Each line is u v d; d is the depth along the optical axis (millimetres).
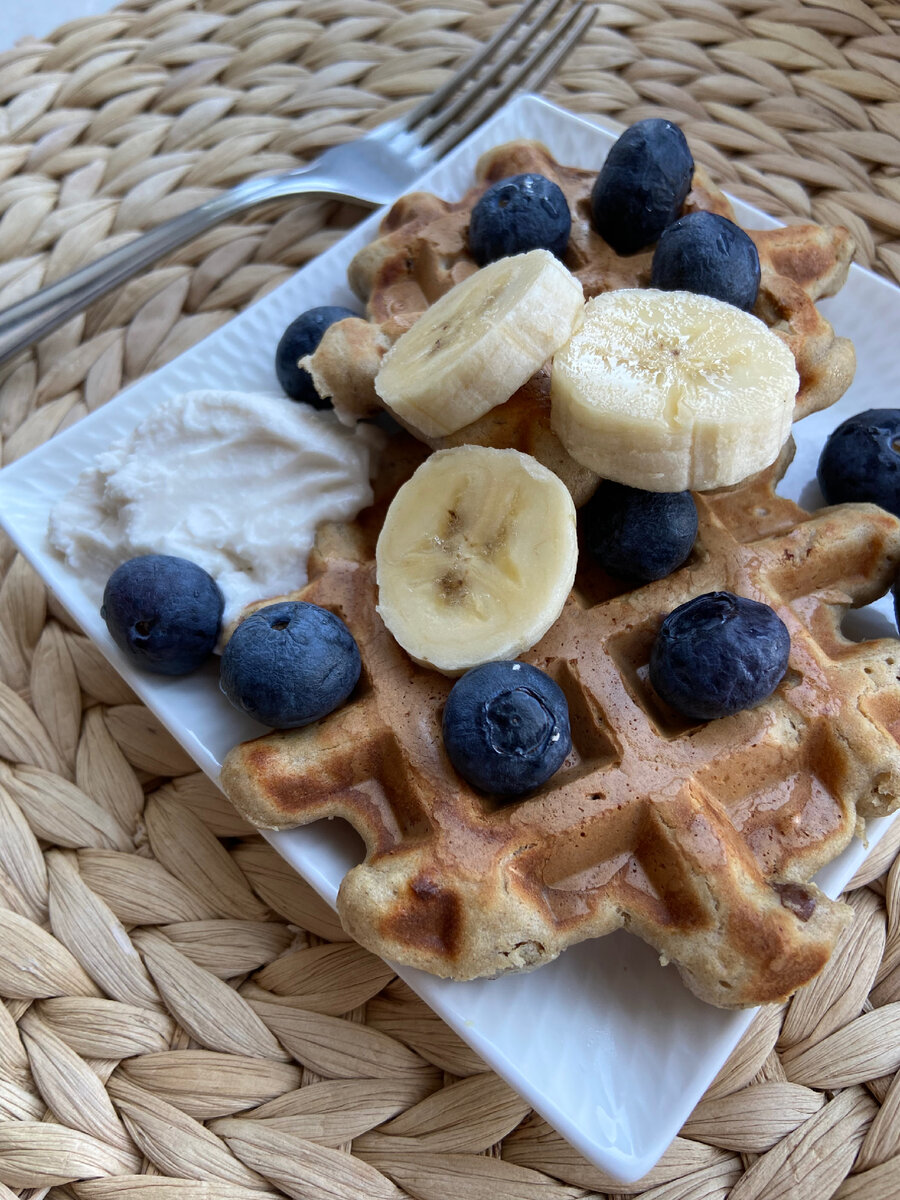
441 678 154
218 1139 157
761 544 163
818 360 178
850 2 245
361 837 154
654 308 153
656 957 147
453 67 256
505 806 146
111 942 169
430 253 189
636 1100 136
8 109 247
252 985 168
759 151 236
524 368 150
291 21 259
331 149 235
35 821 179
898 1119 155
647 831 142
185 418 180
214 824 177
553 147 222
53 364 223
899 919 169
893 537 164
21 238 234
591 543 159
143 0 264
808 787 148
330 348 173
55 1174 154
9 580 199
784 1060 161
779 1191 152
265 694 147
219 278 232
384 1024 163
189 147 246
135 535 174
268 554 172
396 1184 155
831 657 156
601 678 151
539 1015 142
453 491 153
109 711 189
